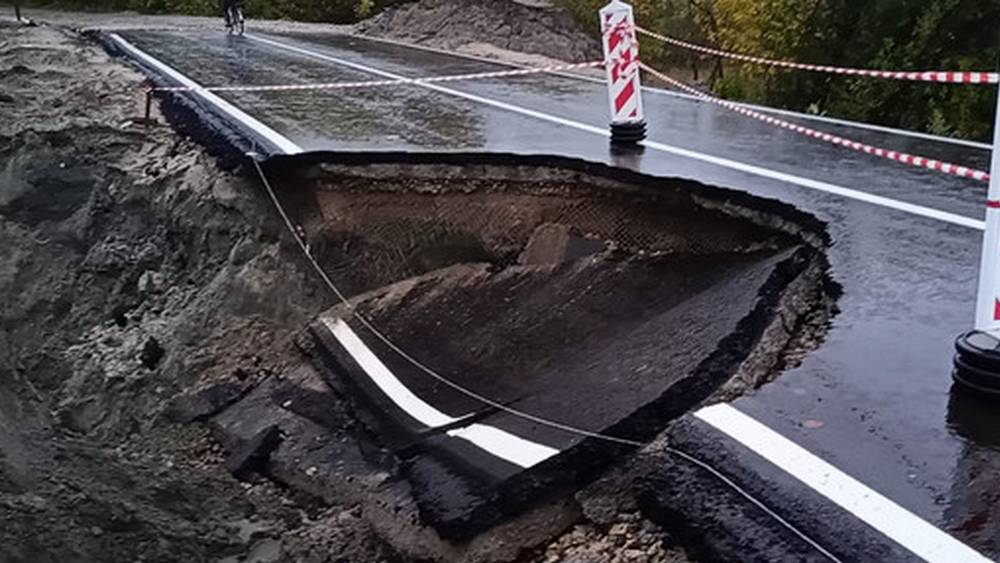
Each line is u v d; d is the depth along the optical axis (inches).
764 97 566.9
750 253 254.7
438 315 274.2
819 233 241.4
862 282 211.2
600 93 493.0
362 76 564.7
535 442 192.7
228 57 658.8
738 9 652.7
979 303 161.8
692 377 186.9
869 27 505.7
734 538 137.9
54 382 353.4
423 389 244.1
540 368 230.1
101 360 338.6
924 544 126.6
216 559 229.1
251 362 302.0
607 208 290.0
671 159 308.0
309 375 280.8
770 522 136.9
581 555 160.9
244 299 316.8
